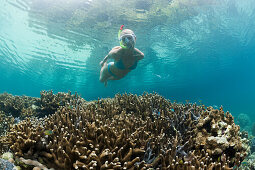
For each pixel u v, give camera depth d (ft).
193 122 11.60
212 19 53.26
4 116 18.30
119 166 6.79
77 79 99.66
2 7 40.52
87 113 11.54
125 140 8.07
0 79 154.61
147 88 144.05
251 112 141.90
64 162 6.90
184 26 52.49
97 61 67.87
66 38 50.49
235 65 139.13
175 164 7.24
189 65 99.30
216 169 7.34
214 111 10.21
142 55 17.42
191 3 43.19
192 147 9.68
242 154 9.03
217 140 8.66
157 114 13.00
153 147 8.72
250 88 426.10
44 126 9.77
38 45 56.95
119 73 19.54
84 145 7.79
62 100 19.76
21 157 7.47
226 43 77.82
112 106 14.15
